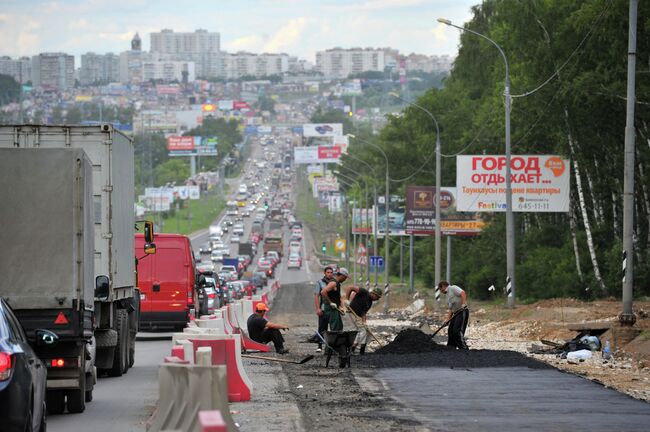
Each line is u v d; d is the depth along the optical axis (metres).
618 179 132.25
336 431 31.97
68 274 36.75
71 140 49.25
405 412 36.31
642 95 117.00
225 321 62.47
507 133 112.38
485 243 167.38
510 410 36.81
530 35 131.88
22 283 36.62
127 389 46.66
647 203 124.44
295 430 32.16
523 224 167.75
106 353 50.59
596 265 130.25
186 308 78.50
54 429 34.22
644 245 129.88
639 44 116.69
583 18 117.31
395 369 51.53
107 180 49.31
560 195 133.75
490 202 134.62
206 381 27.31
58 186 36.78
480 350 60.84
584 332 66.62
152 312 78.38
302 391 42.81
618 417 35.16
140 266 78.56
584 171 140.88
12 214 36.66
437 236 138.62
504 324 93.75
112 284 49.38
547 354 62.69
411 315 131.50
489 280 166.38
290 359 59.00
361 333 60.78
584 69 126.94
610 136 130.25
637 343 61.75
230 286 164.88
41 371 30.05
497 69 160.25
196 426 26.81
